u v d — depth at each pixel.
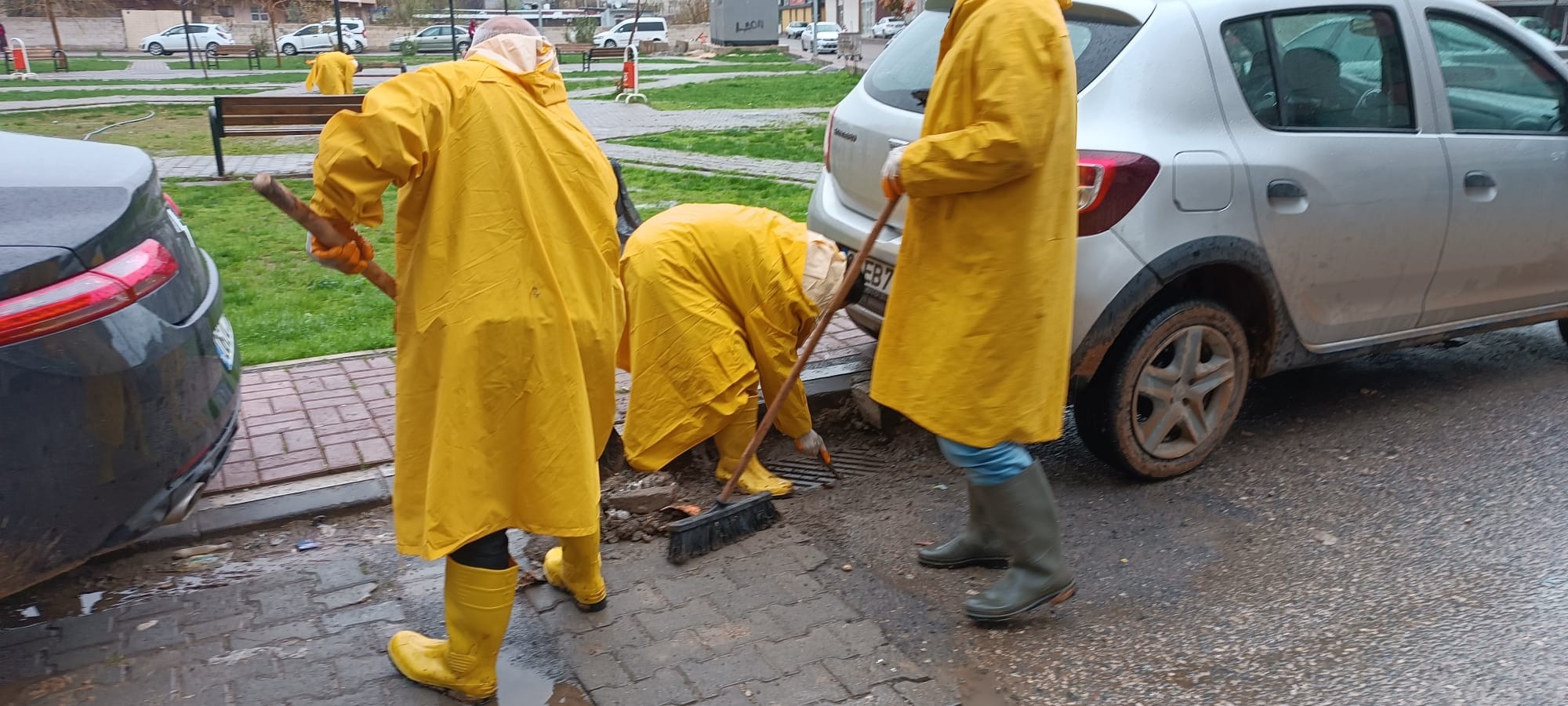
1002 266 2.94
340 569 3.61
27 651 3.12
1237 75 4.16
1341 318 4.52
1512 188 4.79
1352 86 4.45
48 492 2.75
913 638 3.26
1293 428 4.88
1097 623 3.35
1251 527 3.96
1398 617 3.37
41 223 2.79
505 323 2.57
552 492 2.70
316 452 4.34
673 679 3.03
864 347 5.68
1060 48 2.82
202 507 3.89
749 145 14.37
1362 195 4.35
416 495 2.72
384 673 3.03
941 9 4.73
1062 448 4.68
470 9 65.31
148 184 3.22
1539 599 3.46
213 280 3.52
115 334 2.84
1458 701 2.96
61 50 31.64
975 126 2.82
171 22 49.09
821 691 2.98
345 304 6.46
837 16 51.38
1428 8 4.70
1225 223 4.02
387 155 2.42
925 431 4.80
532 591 3.48
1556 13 17.59
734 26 49.75
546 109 2.70
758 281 4.11
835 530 3.94
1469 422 4.93
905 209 4.43
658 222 4.16
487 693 2.92
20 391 2.66
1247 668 3.11
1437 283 4.73
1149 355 4.06
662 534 3.88
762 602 3.44
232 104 10.80
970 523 3.65
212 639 3.20
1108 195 3.81
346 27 45.88
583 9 66.75
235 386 3.42
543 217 2.65
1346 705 2.95
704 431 4.12
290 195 2.37
